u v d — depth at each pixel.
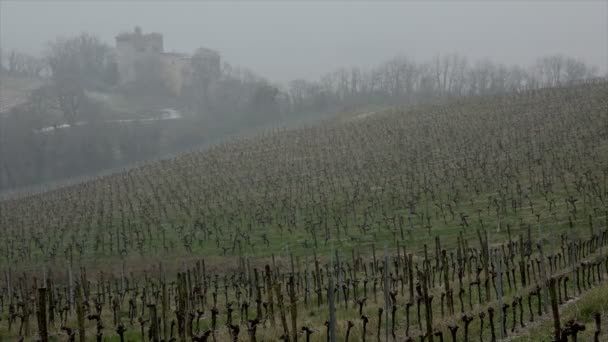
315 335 24.98
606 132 73.25
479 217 50.50
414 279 38.25
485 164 67.19
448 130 93.19
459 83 194.62
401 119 109.00
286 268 46.38
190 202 71.06
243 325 29.22
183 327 24.39
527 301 28.23
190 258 52.03
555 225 47.66
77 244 55.91
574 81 152.75
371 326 26.33
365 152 86.12
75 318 33.50
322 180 74.38
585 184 55.12
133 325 31.62
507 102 109.88
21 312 35.88
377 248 48.88
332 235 54.22
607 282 28.45
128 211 73.50
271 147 99.12
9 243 62.81
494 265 36.09
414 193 63.12
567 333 18.38
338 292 32.62
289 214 61.94
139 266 51.28
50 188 112.94
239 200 66.44
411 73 192.88
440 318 26.89
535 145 75.31
